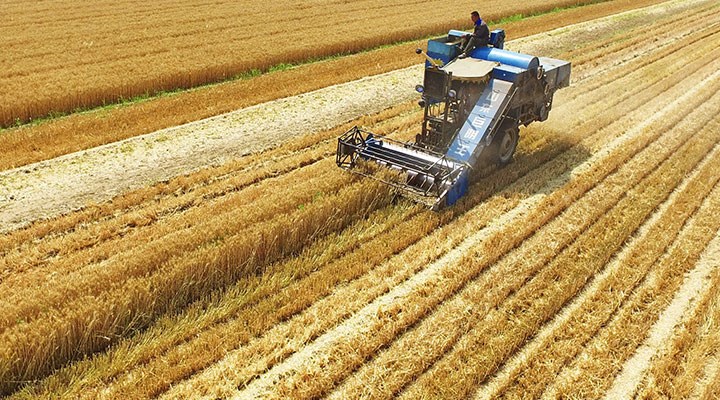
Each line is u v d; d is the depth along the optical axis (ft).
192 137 53.42
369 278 33.19
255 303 31.32
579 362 27.50
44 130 54.44
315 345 28.32
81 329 26.94
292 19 103.60
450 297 31.76
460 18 107.04
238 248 32.63
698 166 48.88
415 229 37.65
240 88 67.26
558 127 55.52
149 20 99.30
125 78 66.85
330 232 37.52
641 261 34.91
